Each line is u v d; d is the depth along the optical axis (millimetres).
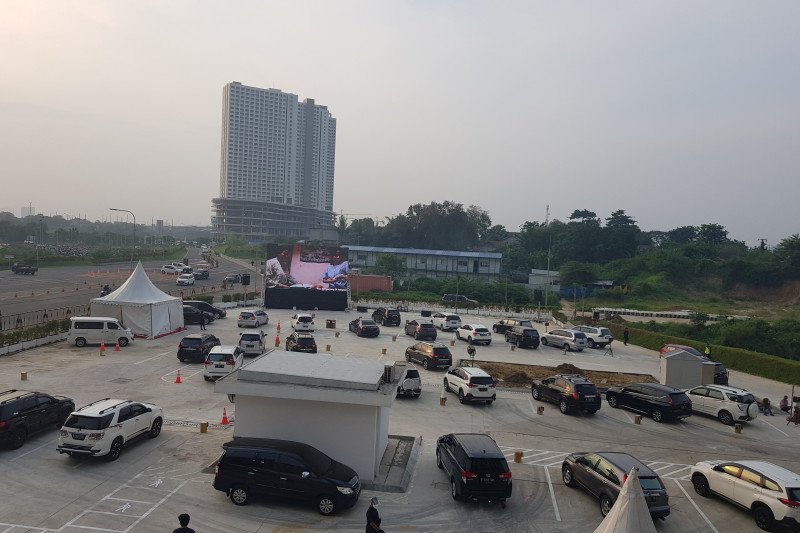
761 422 26969
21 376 25922
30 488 15242
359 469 16984
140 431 18672
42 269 93688
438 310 68812
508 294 86625
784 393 33906
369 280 82562
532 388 28625
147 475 16484
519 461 19516
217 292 73625
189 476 16594
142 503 14773
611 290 97562
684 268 107688
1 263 89812
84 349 33969
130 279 40594
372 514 12602
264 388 16594
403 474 17516
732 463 16734
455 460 16359
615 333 54000
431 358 32875
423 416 24281
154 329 38938
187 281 78250
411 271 111250
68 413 20266
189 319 45969
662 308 84375
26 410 18406
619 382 33531
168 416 22047
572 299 96625
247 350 32625
